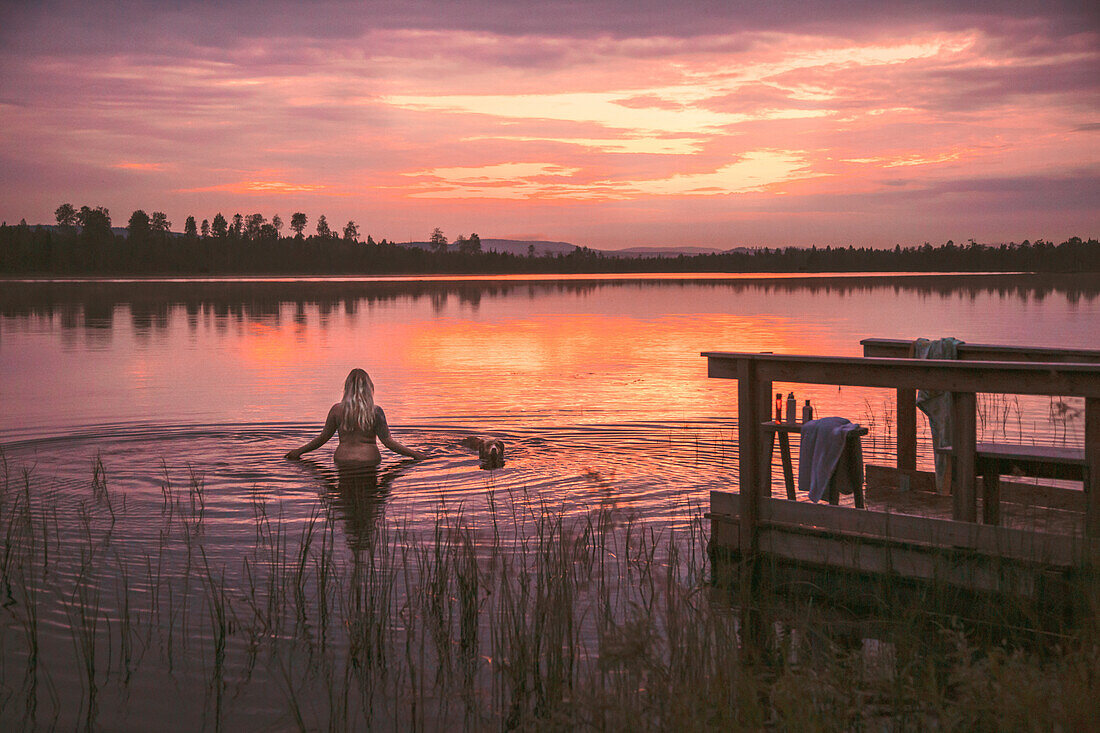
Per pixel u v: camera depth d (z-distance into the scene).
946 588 6.21
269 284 78.94
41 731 4.51
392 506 8.28
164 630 5.65
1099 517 5.85
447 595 6.19
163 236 139.88
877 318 31.70
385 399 14.50
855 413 13.05
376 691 4.96
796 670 5.02
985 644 5.29
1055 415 12.21
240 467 9.78
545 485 9.05
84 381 16.56
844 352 20.78
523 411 13.31
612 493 8.72
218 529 7.58
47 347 22.95
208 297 51.75
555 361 19.86
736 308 39.59
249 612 5.91
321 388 15.73
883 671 4.70
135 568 6.66
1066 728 3.70
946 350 8.33
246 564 6.69
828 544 6.81
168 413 13.08
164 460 10.12
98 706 4.76
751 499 7.17
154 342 24.34
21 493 8.62
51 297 51.12
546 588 6.05
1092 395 5.84
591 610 5.94
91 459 10.13
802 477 7.38
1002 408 13.24
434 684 5.04
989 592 6.08
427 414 13.08
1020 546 6.06
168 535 7.42
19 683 4.99
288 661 5.29
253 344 23.84
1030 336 23.59
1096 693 3.94
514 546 7.11
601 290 64.44
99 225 132.00
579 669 5.09
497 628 5.70
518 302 46.62
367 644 5.41
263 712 4.74
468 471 9.64
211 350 22.25
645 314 36.16
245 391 15.35
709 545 7.32
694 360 20.06
